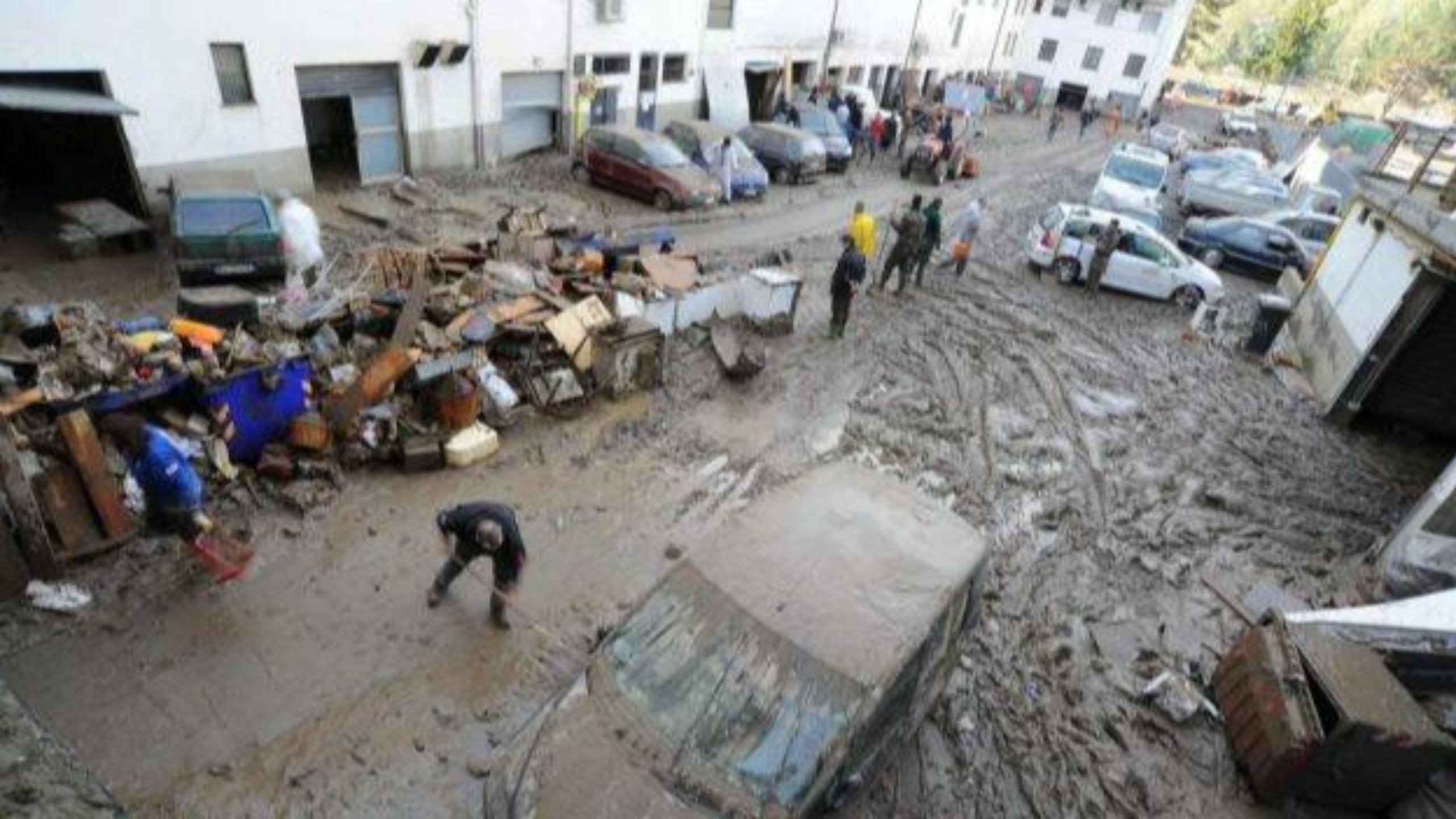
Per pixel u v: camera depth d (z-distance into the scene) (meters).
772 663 4.75
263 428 7.67
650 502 8.43
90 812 3.16
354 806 5.04
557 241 12.91
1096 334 14.84
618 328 10.05
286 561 6.82
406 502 7.79
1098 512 9.59
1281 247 19.75
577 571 7.31
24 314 7.95
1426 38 83.75
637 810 4.29
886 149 29.58
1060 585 8.23
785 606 4.98
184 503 6.09
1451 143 19.23
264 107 14.70
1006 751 6.23
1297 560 9.24
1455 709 6.55
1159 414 12.22
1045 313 15.53
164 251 12.55
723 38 26.12
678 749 4.54
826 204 21.31
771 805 4.36
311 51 15.11
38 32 11.52
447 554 6.45
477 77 18.48
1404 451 12.23
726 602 5.01
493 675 6.09
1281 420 12.64
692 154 20.56
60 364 7.11
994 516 9.18
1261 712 6.25
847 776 4.65
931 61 41.94
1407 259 12.50
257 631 6.12
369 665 6.01
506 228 13.42
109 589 6.23
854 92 30.69
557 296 10.73
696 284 12.20
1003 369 12.92
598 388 10.09
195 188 11.27
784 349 12.41
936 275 16.80
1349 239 15.25
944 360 12.92
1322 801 6.09
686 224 17.88
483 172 19.36
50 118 13.31
